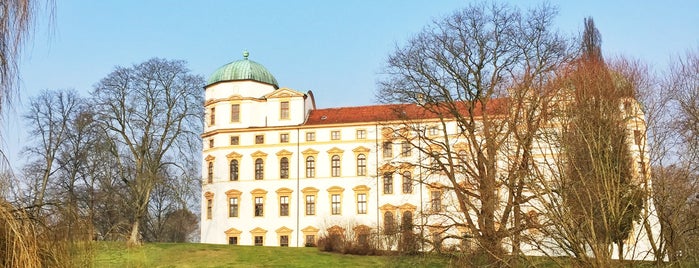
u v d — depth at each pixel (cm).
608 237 2347
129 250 1650
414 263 3400
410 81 4075
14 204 1073
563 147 2620
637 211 2530
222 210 7344
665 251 2425
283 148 7344
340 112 7700
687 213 2502
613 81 2747
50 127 5500
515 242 2652
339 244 5641
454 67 3959
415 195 6894
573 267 2375
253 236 7194
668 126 2617
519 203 2859
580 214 2414
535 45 3728
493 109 3650
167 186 5609
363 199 7069
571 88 2797
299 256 5356
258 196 7300
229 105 7612
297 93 7506
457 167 3866
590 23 3891
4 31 1020
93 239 1249
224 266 4841
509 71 3534
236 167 7412
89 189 5069
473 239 2966
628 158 2548
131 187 5522
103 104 5509
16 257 973
